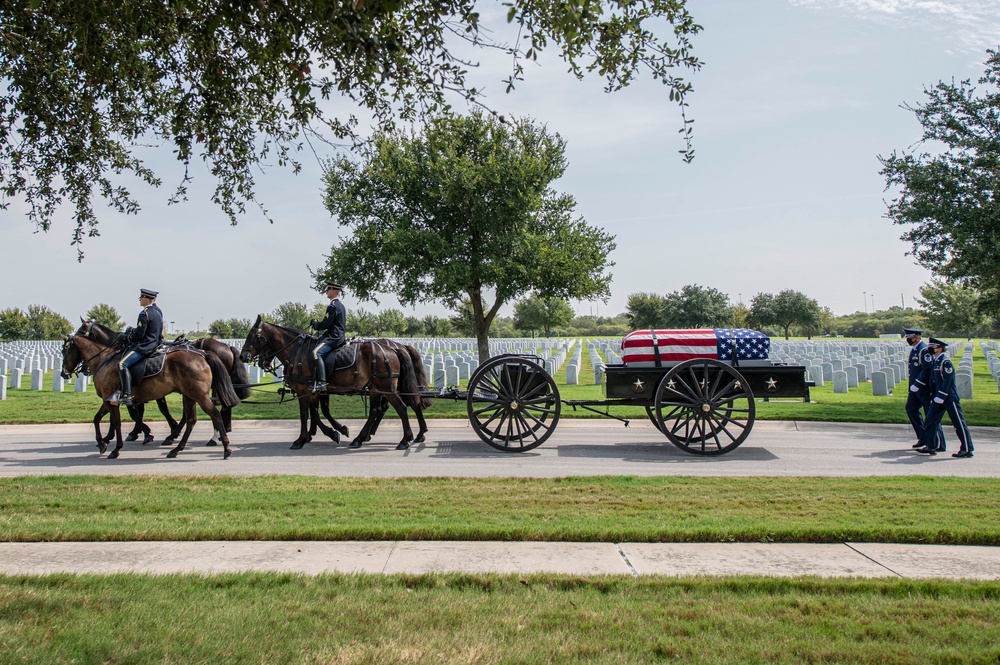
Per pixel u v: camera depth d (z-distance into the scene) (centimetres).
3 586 497
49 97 633
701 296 5769
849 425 1427
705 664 384
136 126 707
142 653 390
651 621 439
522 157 2005
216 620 436
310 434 1219
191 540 632
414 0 473
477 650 396
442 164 1923
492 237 2039
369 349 1194
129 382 1080
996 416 1530
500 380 1139
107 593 486
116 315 5416
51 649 394
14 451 1169
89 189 710
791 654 393
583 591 498
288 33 459
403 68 491
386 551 598
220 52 555
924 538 627
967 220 1591
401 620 440
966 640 412
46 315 6153
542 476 944
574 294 2073
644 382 1108
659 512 713
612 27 509
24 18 546
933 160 1652
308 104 571
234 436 1344
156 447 1213
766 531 634
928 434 1117
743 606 466
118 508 736
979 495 791
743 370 1090
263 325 1222
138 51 600
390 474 971
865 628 428
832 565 561
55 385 2214
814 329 7312
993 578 526
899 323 9650
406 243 1916
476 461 1073
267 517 693
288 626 429
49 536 630
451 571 542
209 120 595
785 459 1078
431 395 1179
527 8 476
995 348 4588
